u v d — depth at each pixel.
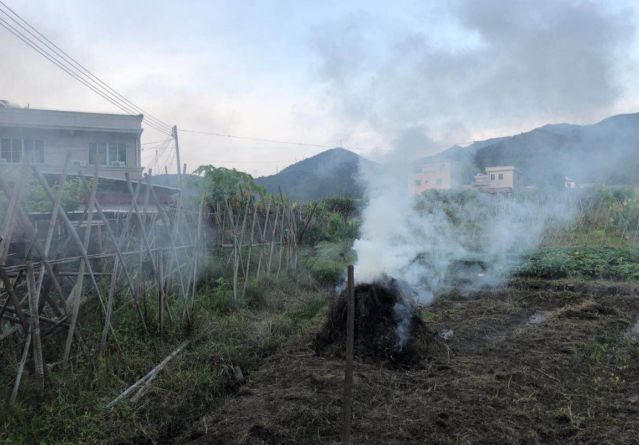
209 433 4.75
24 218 5.51
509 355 6.84
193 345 7.27
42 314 6.70
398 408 5.15
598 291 11.40
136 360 6.37
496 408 5.18
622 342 7.39
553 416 5.04
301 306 9.94
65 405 5.10
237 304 9.33
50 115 22.72
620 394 5.58
